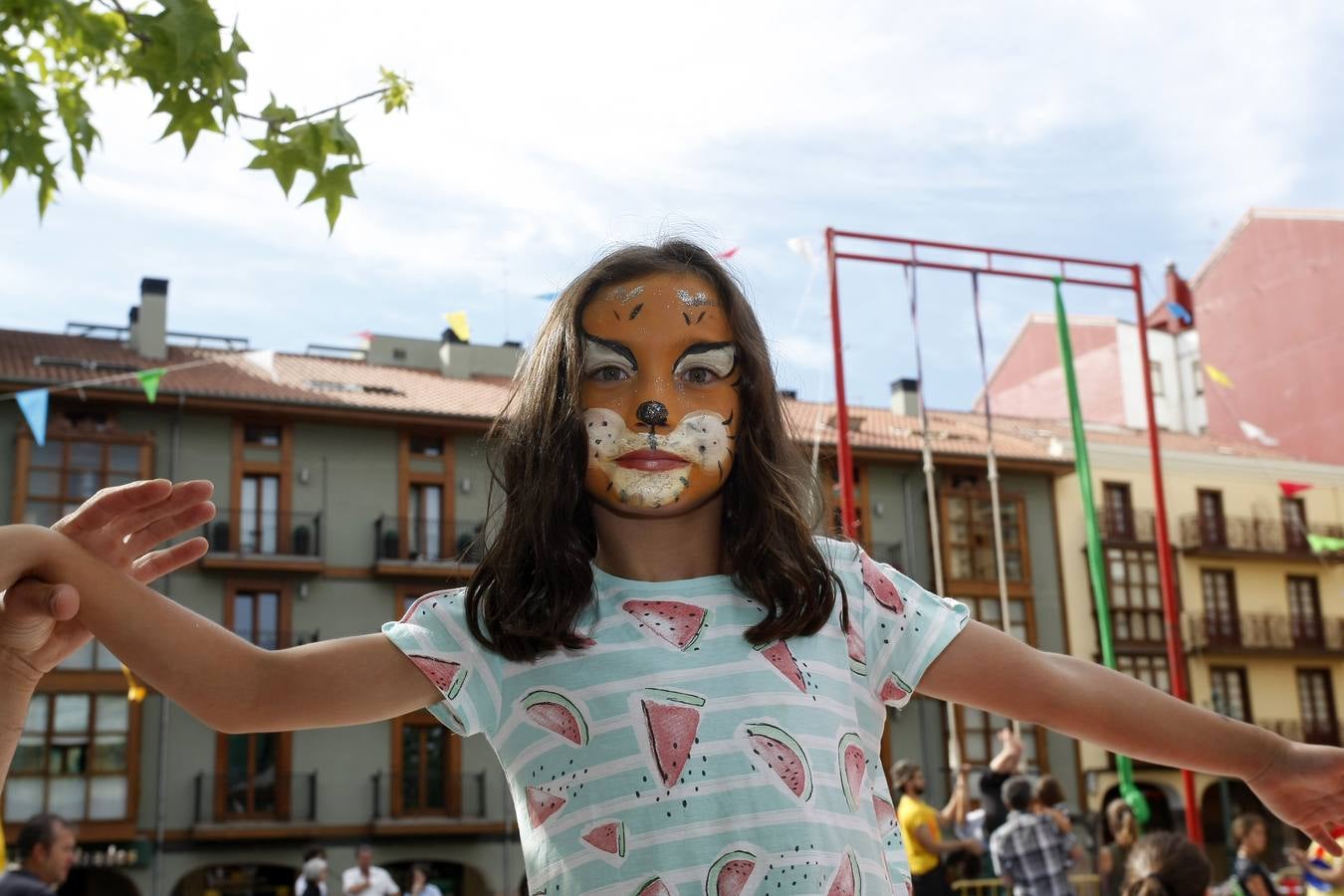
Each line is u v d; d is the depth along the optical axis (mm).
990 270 12570
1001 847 8562
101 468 23734
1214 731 1652
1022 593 28812
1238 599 30859
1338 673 31391
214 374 25609
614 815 1494
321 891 17109
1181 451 31156
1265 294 33406
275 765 23969
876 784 1630
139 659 1501
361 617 25031
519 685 1594
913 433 29969
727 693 1548
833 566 1711
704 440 1659
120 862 22469
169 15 3264
